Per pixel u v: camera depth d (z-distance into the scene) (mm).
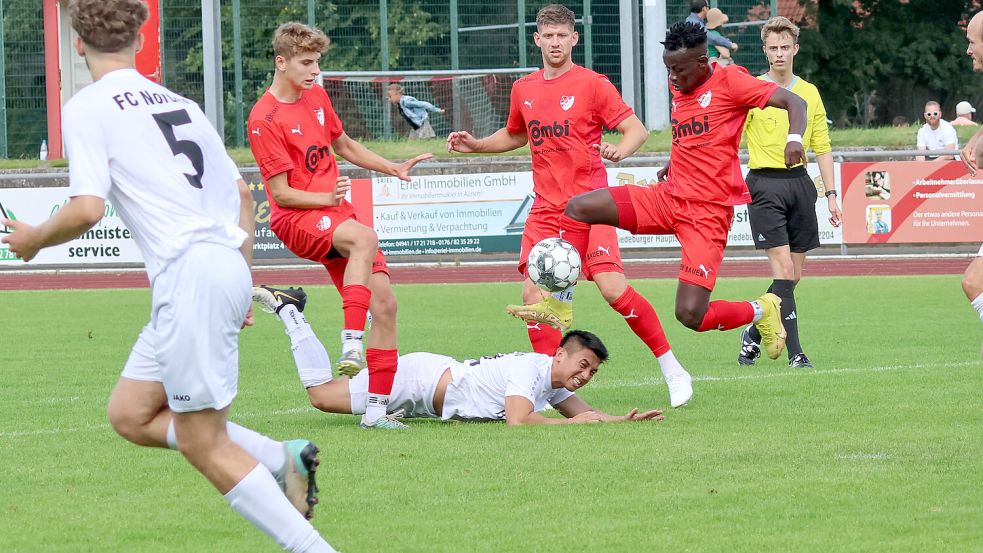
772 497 11219
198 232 8859
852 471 12258
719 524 10336
